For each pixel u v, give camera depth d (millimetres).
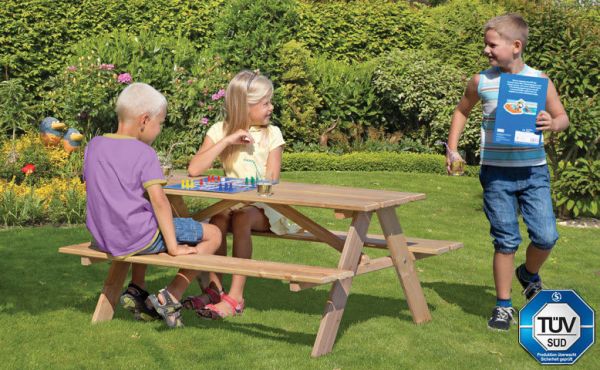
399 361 4371
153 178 4578
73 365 4188
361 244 4684
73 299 5492
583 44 9711
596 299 5922
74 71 12914
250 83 5398
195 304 5039
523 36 5000
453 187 11984
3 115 12422
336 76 15492
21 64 14070
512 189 5035
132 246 4617
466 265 7004
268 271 4266
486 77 5129
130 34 14312
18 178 9930
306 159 13641
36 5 14297
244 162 5496
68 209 8516
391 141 15414
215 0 15961
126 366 4188
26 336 4637
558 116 5020
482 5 17609
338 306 4539
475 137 14367
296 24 15297
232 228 5258
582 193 9617
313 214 9234
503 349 4652
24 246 7160
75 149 10875
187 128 13578
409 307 5121
